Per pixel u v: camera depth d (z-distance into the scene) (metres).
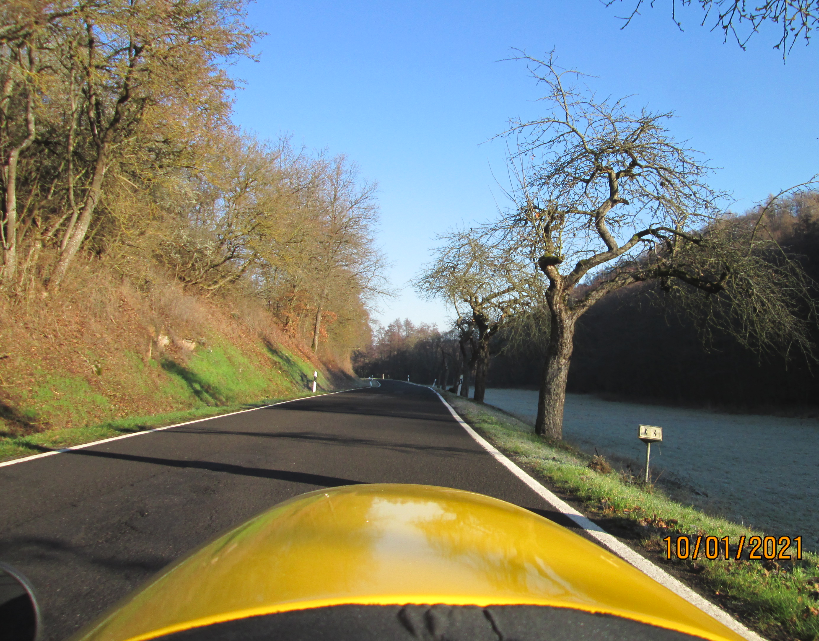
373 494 2.31
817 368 29.67
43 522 4.46
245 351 25.78
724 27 4.88
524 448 9.59
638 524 4.89
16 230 14.30
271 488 5.76
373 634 1.17
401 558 1.52
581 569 1.66
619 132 12.16
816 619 3.00
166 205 20.48
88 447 7.94
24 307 13.34
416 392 34.44
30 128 13.35
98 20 12.10
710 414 34.19
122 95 14.56
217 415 13.29
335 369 47.16
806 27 4.56
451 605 1.28
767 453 18.34
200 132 16.45
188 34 13.85
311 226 29.64
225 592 1.35
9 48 12.45
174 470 6.56
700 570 3.86
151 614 1.33
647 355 45.22
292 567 1.45
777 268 12.22
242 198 24.56
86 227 15.44
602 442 20.64
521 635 1.22
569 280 13.63
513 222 13.59
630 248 13.30
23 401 11.13
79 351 13.99
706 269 12.84
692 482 12.77
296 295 37.59
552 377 13.95
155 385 15.86
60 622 2.75
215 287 26.69
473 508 2.18
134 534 4.21
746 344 12.88
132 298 18.08
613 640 1.27
